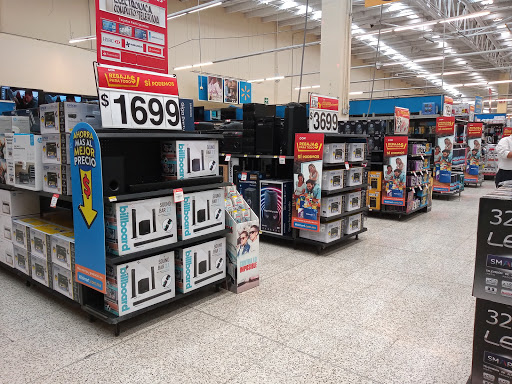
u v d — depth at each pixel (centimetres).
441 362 229
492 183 1321
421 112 908
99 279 246
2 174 343
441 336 261
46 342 246
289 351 239
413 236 551
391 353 238
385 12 1194
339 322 279
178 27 1324
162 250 276
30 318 280
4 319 278
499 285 149
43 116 280
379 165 696
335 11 755
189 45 1366
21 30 985
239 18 1526
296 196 455
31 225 318
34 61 1007
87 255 253
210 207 309
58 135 267
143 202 257
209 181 309
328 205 448
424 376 215
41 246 304
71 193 266
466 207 805
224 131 530
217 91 1370
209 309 299
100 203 236
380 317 288
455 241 522
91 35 1138
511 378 152
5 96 498
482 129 1170
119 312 252
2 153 338
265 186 482
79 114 264
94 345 244
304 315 290
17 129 333
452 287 351
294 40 1775
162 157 295
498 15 1139
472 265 417
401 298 325
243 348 242
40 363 223
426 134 913
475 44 1462
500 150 607
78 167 248
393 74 2334
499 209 146
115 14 268
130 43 280
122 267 250
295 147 445
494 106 3334
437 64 1989
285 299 320
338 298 323
